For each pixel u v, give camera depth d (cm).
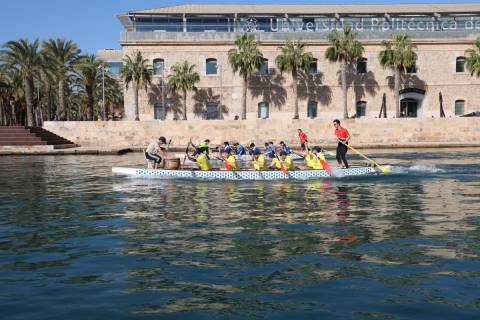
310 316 603
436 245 915
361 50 4934
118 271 785
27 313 625
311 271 773
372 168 2059
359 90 5297
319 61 5281
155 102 5278
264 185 1795
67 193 1684
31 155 3778
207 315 610
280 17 5288
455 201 1414
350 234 1015
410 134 4516
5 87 6194
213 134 4497
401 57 4859
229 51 5047
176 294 681
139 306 641
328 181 1894
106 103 8244
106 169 2570
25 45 5016
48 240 1001
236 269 787
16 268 809
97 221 1190
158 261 837
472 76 5300
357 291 683
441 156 3172
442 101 5325
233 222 1152
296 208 1329
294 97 5216
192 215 1247
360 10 5381
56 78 5153
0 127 4322
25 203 1480
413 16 5322
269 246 925
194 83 5238
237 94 5278
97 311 628
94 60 6003
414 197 1498
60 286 720
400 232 1027
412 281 718
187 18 5247
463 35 5275
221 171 1967
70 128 4584
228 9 5347
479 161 2742
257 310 623
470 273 749
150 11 5150
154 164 2128
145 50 5234
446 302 639
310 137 4500
